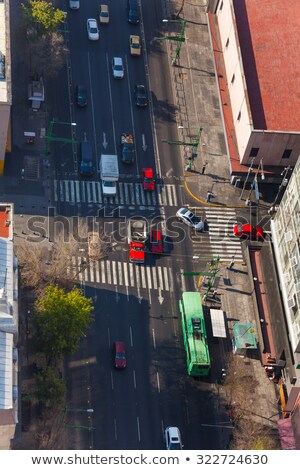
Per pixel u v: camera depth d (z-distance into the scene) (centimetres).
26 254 19488
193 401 19288
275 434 19150
